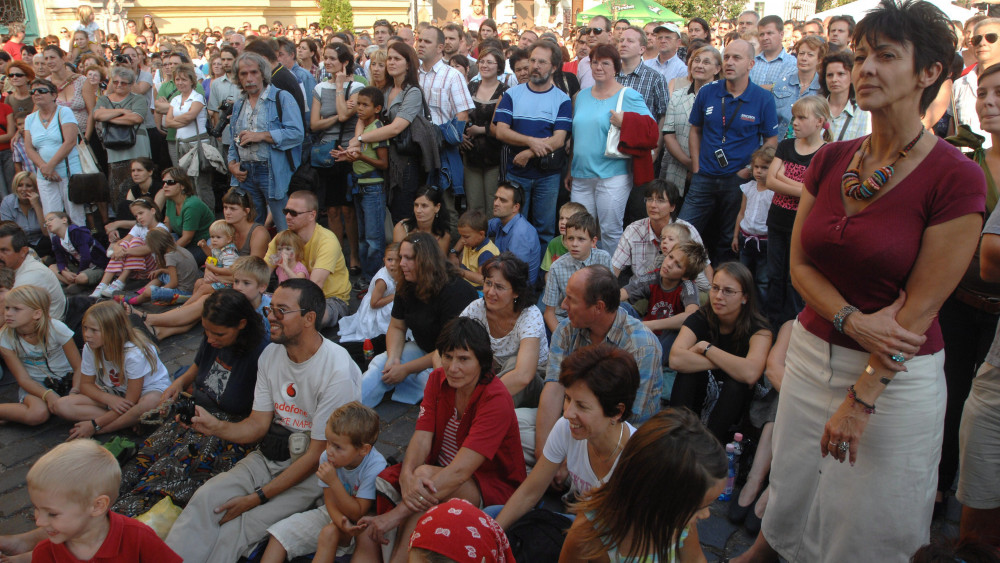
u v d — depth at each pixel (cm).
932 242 194
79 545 225
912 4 186
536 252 529
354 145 595
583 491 267
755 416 344
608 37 729
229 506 301
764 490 317
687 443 184
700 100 555
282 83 655
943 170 192
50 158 730
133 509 307
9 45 1208
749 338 347
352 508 290
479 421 289
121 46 1121
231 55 777
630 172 579
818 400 225
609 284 310
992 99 272
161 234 591
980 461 252
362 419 288
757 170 498
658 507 186
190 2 1712
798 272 226
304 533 296
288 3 1844
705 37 884
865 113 489
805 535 238
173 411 346
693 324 362
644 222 481
